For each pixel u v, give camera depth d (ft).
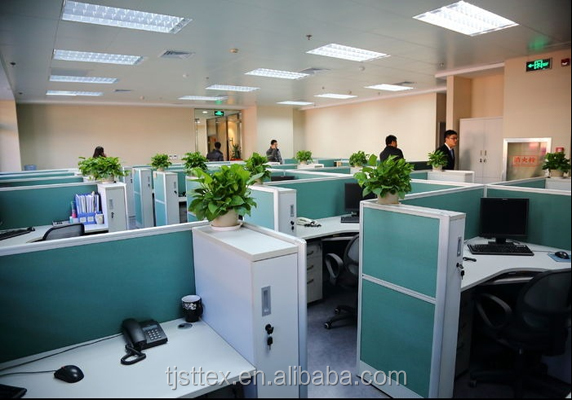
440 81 23.25
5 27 11.69
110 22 11.97
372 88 25.59
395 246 6.20
